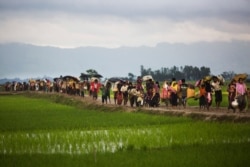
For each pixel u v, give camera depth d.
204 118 88.06
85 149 62.34
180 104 111.25
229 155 52.75
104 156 55.34
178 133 71.06
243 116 81.56
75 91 170.25
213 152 55.19
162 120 89.69
